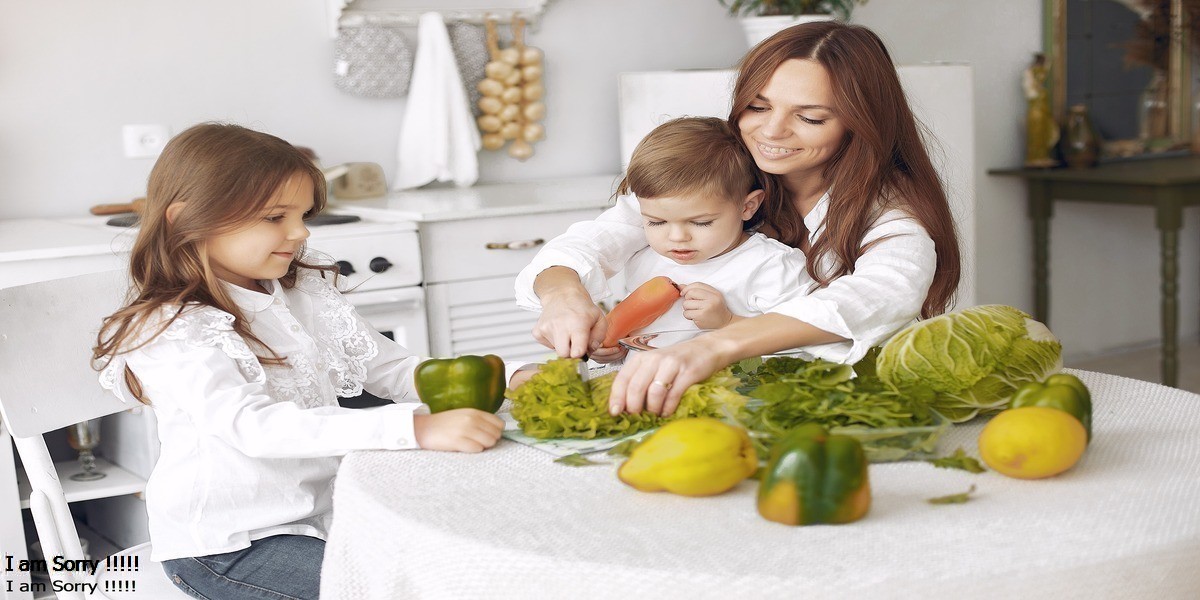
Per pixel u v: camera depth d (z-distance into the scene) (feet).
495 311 8.27
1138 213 13.23
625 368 3.55
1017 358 3.51
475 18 9.71
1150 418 3.52
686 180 4.57
